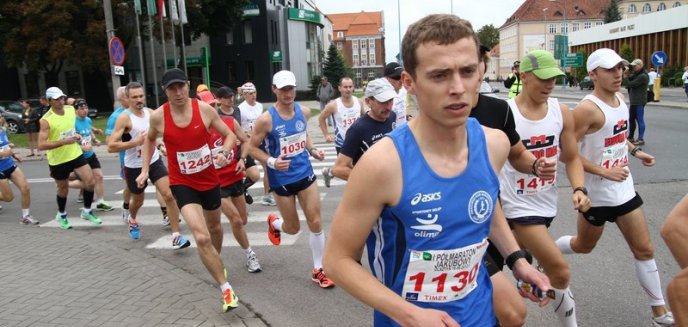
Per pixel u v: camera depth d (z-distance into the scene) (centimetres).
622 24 5200
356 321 425
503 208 362
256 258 569
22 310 450
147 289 497
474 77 174
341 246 187
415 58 174
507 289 266
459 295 201
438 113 173
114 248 646
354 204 183
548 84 348
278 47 5059
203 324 414
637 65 1216
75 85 4394
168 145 470
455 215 187
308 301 470
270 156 525
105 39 3353
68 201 980
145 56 4559
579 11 9444
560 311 355
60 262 589
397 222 188
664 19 4366
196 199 469
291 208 534
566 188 873
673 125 1593
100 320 425
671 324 375
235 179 593
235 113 852
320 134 1916
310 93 5275
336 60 5834
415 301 198
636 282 470
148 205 921
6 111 2419
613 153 396
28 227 780
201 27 3881
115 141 636
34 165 1509
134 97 659
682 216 191
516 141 320
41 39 3256
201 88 859
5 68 4353
